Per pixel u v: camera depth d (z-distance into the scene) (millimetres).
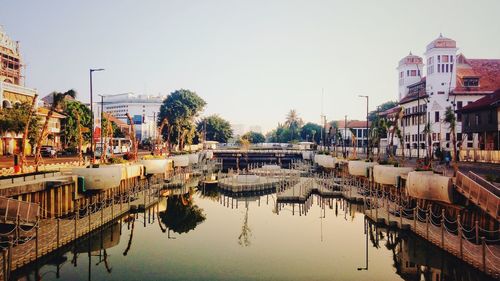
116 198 41000
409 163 54938
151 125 138750
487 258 20453
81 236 26469
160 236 30906
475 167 45438
